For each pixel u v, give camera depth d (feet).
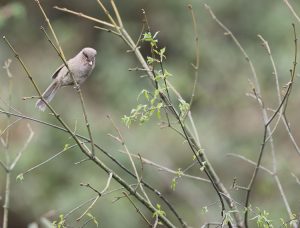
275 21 59.72
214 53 59.11
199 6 60.95
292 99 52.31
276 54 57.52
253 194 46.60
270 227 18.35
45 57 57.21
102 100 55.83
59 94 52.42
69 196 45.88
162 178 49.08
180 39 60.13
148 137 50.49
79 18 61.62
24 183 46.57
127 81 56.29
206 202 48.52
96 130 49.08
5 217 21.86
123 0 61.16
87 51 24.45
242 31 60.90
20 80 52.11
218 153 52.31
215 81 57.98
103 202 45.39
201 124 55.01
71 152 47.50
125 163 47.06
